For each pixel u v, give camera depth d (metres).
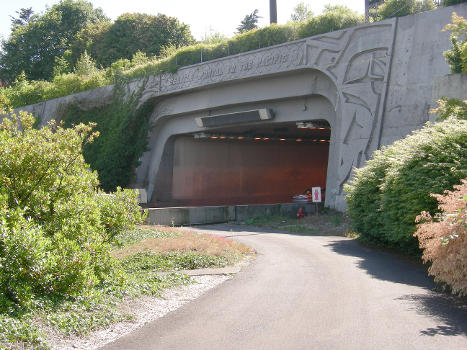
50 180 10.74
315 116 37.19
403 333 7.24
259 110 39.09
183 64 45.44
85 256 8.98
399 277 12.48
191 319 8.52
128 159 50.78
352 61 32.28
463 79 19.53
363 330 7.43
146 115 50.34
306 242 21.52
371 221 18.81
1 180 10.05
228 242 19.20
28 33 93.00
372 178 19.22
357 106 31.88
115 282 10.52
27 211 10.17
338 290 10.67
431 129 15.38
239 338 7.25
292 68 35.72
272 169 57.75
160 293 10.57
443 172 13.82
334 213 32.41
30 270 8.11
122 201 12.95
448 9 27.53
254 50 38.16
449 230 9.50
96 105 54.50
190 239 18.89
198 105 44.91
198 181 52.91
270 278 12.57
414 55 28.92
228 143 54.19
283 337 7.21
